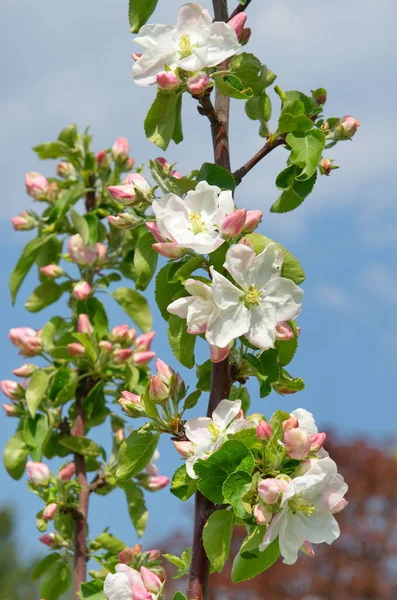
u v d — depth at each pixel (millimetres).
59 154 7223
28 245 6840
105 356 6395
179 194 4230
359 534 20500
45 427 6340
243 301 3832
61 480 6129
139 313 6879
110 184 7027
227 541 3664
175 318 4051
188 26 4207
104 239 7051
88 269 6902
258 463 3660
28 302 6875
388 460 21234
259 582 19328
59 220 6859
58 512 6129
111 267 6926
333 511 3627
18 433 6371
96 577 5941
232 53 4102
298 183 4469
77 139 7219
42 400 6449
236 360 4133
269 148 4410
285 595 19562
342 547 20453
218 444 3773
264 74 4402
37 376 6367
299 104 4445
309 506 3605
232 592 18734
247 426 3791
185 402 4125
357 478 21375
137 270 4328
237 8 4562
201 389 4426
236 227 3811
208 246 3799
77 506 6109
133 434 4125
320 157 4395
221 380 3996
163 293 4086
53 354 6508
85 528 6129
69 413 6645
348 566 20109
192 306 3801
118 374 6562
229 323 3789
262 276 3875
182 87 4223
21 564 21719
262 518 3465
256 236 3963
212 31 4129
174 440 4031
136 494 6352
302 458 3590
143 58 4207
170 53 4188
